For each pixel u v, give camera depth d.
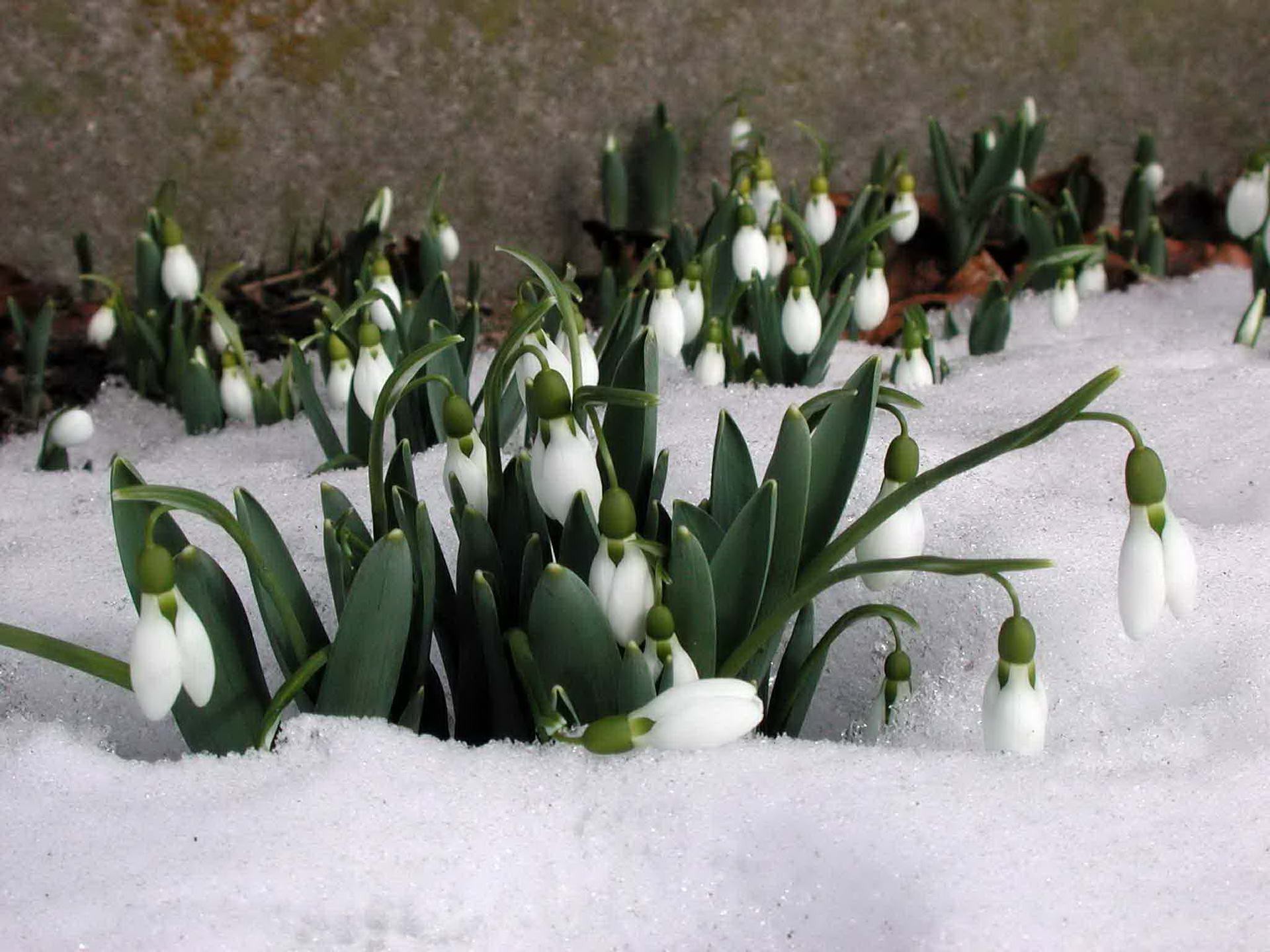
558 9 0.92
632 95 0.97
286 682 0.46
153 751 0.51
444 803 0.44
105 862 0.43
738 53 0.98
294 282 0.92
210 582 0.45
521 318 0.51
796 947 0.42
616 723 0.44
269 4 0.87
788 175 1.03
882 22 1.01
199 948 0.41
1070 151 1.10
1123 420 0.43
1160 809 0.44
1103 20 1.06
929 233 0.95
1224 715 0.49
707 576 0.45
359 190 0.93
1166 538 0.42
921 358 0.68
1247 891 0.43
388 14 0.89
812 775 0.45
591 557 0.47
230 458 0.67
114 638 0.53
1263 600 0.52
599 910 0.43
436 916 0.42
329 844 0.43
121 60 0.85
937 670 0.53
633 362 0.49
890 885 0.43
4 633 0.45
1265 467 0.59
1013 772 0.45
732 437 0.48
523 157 0.95
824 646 0.48
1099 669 0.51
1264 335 0.77
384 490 0.49
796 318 0.65
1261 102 1.13
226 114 0.88
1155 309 0.88
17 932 0.42
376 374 0.58
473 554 0.47
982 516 0.56
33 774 0.46
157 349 0.77
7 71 0.84
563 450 0.45
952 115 1.06
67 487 0.64
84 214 0.88
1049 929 0.42
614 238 0.97
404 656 0.48
